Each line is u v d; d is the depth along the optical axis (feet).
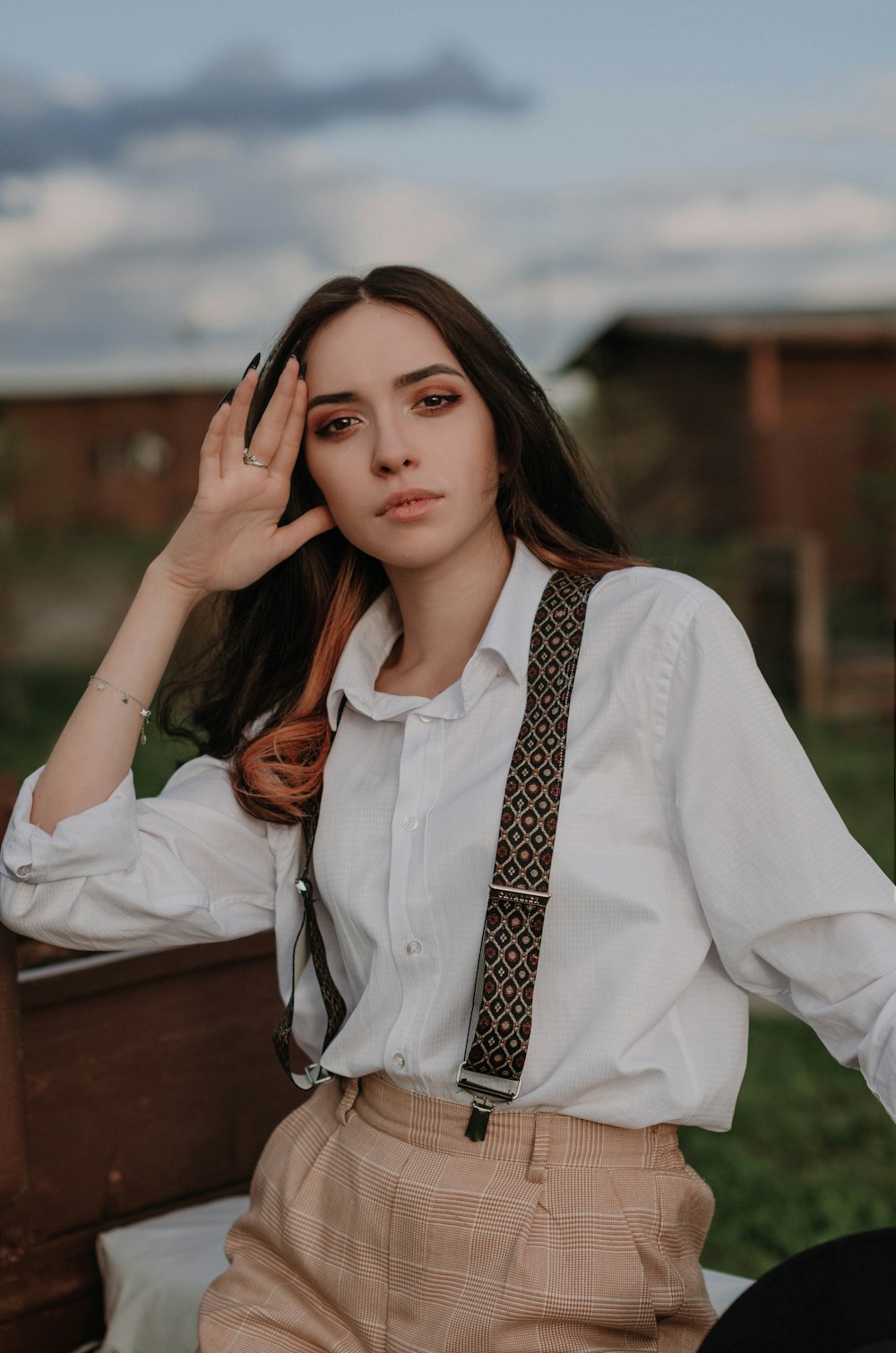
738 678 4.93
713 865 4.90
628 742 5.03
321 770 5.81
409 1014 5.18
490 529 5.69
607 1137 5.02
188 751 6.98
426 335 5.39
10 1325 7.02
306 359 5.55
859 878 4.79
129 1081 7.34
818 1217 10.61
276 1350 5.25
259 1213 5.67
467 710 5.29
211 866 5.96
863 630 43.14
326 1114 5.65
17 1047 5.85
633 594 5.21
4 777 6.40
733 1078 5.12
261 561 5.77
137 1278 6.88
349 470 5.47
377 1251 5.11
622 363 59.57
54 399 64.34
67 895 5.49
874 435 51.37
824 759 27.68
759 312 60.29
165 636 5.70
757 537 52.13
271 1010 7.82
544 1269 4.81
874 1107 12.67
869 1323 4.28
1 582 42.32
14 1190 5.88
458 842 5.11
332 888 5.50
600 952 4.99
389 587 6.09
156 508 64.85
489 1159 5.04
